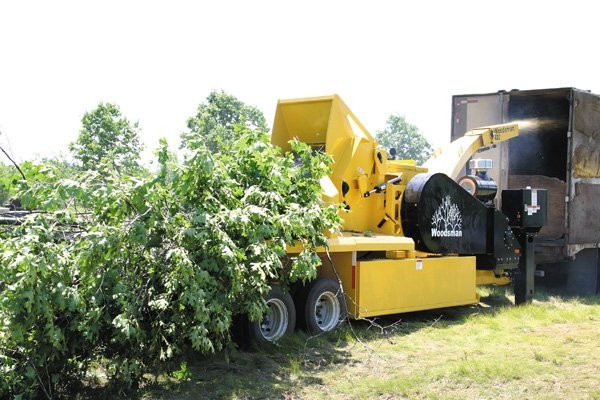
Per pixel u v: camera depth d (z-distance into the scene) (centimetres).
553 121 1480
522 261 1228
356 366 755
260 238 688
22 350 580
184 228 633
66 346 596
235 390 652
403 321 1036
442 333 939
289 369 729
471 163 1266
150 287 636
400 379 687
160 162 654
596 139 1491
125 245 627
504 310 1125
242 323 809
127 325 579
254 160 775
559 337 917
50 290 563
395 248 986
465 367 724
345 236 954
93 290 600
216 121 4341
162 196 645
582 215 1444
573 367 748
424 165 1239
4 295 545
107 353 636
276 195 732
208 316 616
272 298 836
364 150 1029
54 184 629
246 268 665
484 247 1157
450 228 1086
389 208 1045
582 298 1342
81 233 637
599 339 901
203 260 643
